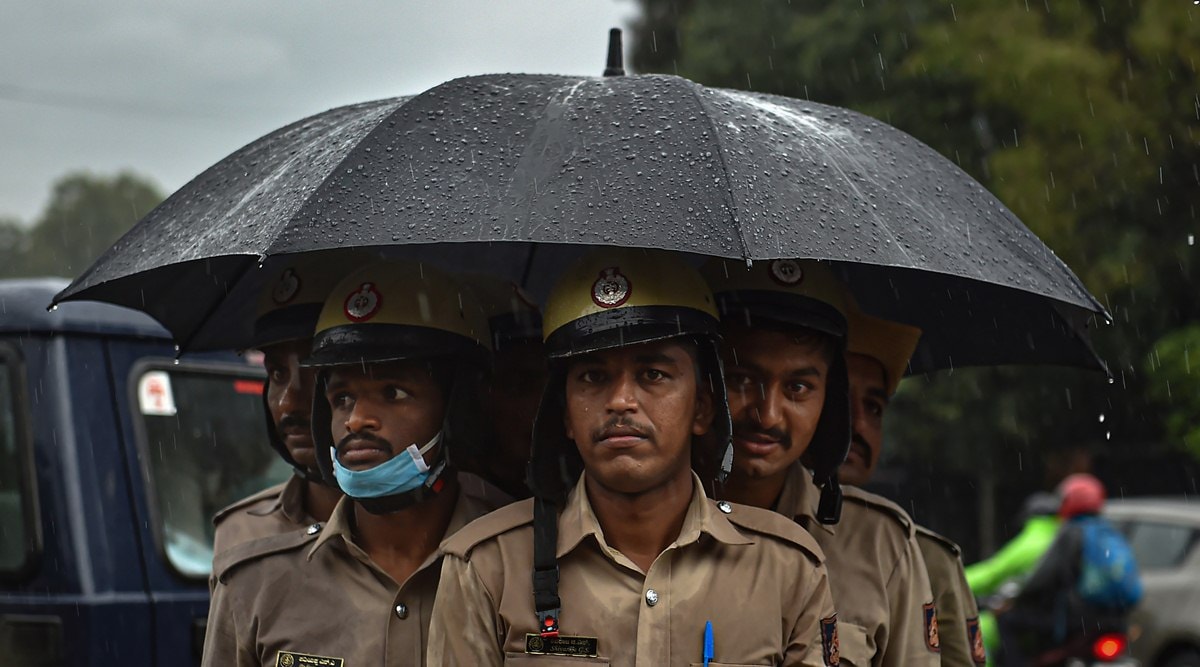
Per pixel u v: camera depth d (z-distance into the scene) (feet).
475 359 10.45
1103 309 10.48
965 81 45.52
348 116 10.71
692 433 9.77
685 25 60.49
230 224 9.49
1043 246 10.90
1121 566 26.37
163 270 11.56
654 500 9.39
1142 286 42.80
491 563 9.53
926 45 45.03
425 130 9.45
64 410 18.22
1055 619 26.63
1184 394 41.24
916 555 11.62
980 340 12.84
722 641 9.27
